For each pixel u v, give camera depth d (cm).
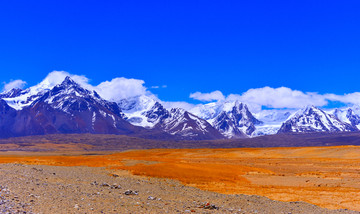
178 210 2833
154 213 2597
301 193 4634
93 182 4294
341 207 3769
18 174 4116
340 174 6994
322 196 4412
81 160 8812
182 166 6688
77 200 2734
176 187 4703
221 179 5762
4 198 2367
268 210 3259
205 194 4178
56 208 2325
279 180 6019
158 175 5781
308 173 7038
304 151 13562
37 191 2894
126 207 2705
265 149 15200
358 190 4912
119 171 6197
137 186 4462
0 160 8275
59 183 3788
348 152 12394
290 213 3155
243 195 4175
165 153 15650
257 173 6831
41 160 8650
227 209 3130
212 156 13412
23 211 2081
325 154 12562
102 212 2402
